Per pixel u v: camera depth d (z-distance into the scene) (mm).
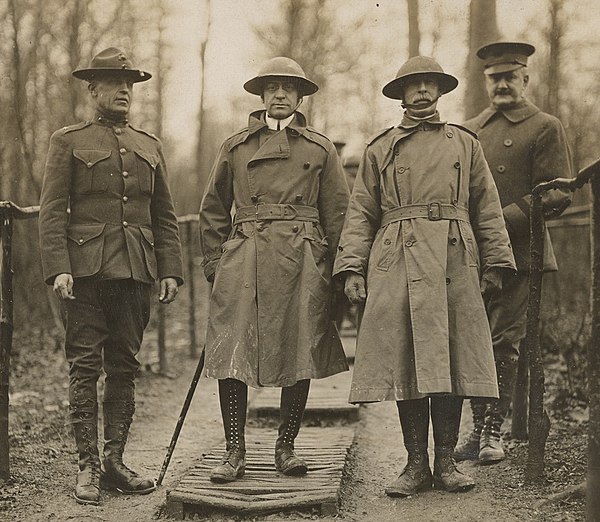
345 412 5828
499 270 3906
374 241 3998
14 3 9031
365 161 4094
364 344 3822
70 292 3875
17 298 8727
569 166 4750
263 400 6109
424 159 3930
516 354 4629
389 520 3555
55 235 3936
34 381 6766
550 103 9188
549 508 3604
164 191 4328
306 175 4113
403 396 3717
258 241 4043
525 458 4430
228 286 4027
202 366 4168
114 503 3895
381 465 4715
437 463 3943
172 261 4270
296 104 4176
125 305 4078
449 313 3795
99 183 4047
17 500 3875
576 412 5277
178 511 3654
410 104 4000
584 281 6738
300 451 4578
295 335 3986
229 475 3869
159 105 13289
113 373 4141
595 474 3281
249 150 4156
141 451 5051
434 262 3785
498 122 4867
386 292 3830
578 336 6051
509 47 4812
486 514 3535
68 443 4984
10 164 8828
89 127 4129
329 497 3627
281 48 13156
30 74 9195
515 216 4668
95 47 9953
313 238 4078
